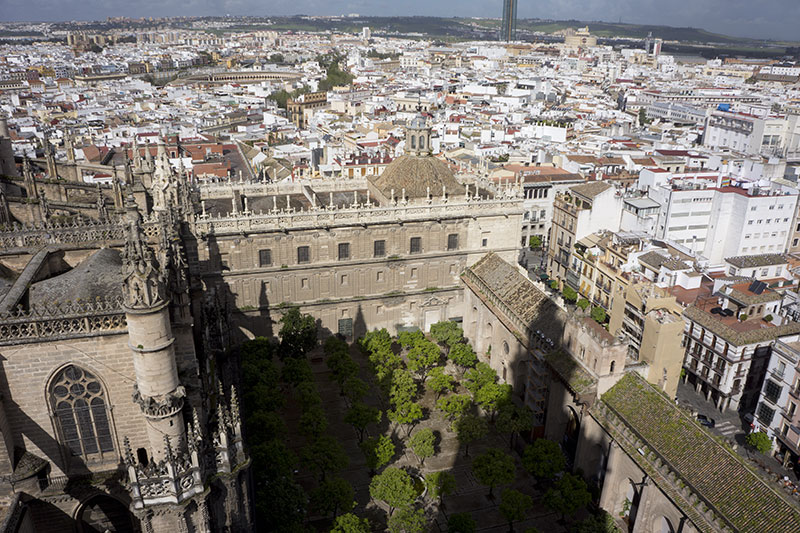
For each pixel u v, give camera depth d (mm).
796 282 120438
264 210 107438
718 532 57031
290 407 95250
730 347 97750
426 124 115062
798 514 53844
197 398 45062
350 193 121812
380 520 72688
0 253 49531
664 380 85688
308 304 109312
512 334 92438
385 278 112938
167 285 42406
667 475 63438
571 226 146125
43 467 41562
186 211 96938
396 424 90938
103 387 41094
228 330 74188
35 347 38625
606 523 69062
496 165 188625
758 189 146875
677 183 155375
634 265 125312
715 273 124250
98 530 45438
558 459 73750
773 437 89875
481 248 116312
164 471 39531
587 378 74875
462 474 81250
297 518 61906
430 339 114875
